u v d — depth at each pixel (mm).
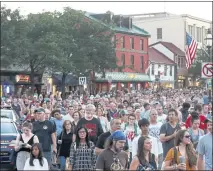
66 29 55031
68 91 62531
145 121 11430
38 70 54656
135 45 77188
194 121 12188
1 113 21094
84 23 57781
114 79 71250
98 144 10742
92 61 58469
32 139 12375
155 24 101250
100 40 58250
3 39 47469
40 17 53938
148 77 79125
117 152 9109
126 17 76312
